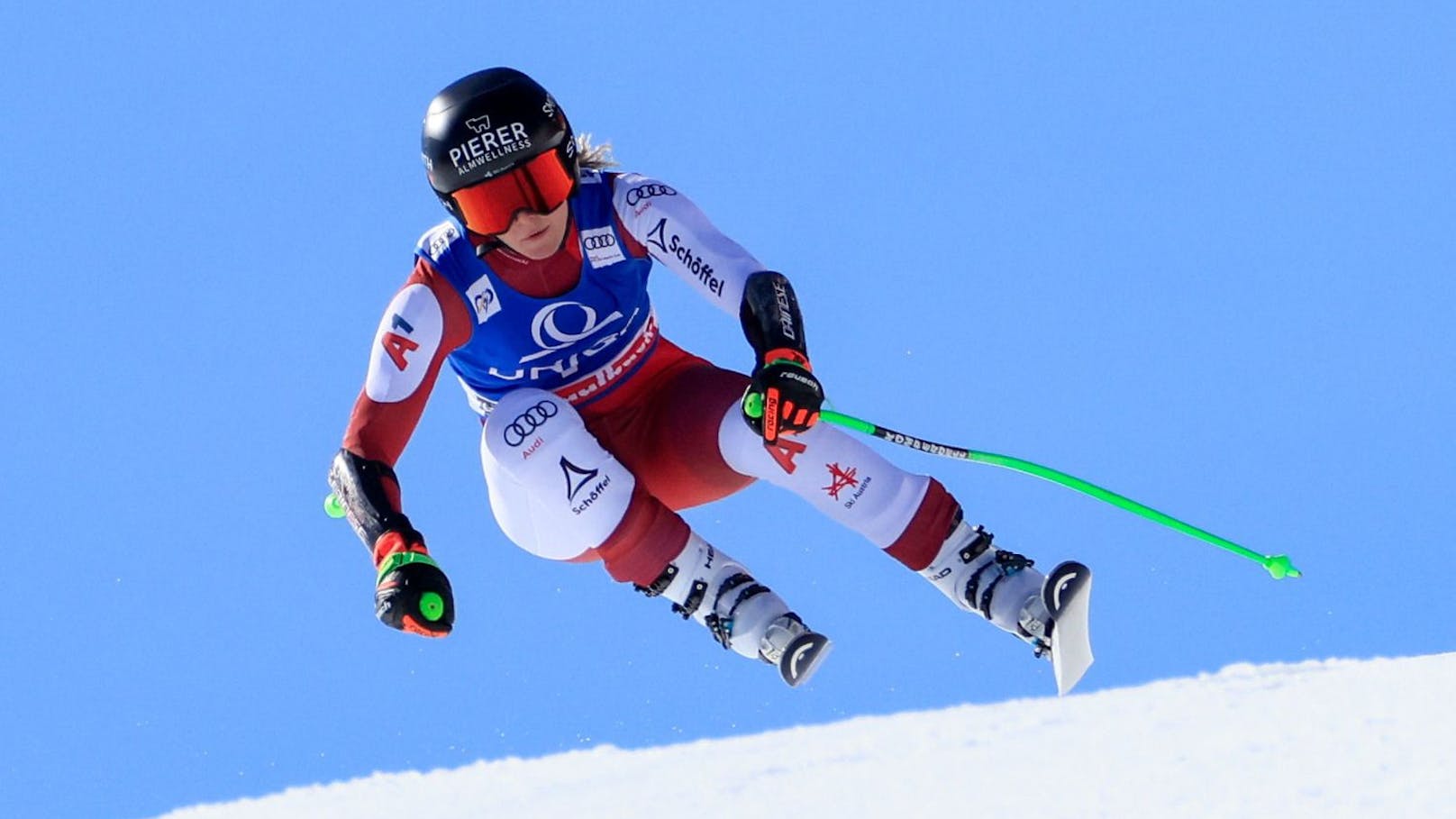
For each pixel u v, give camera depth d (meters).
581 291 18.12
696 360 19.47
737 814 18.31
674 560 17.16
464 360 18.69
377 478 16.36
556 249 17.67
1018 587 17.31
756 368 16.78
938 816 16.69
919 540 17.48
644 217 18.00
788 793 19.02
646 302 18.94
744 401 16.45
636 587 17.45
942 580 17.70
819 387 16.38
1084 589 16.39
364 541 16.03
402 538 15.62
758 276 17.00
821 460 17.36
